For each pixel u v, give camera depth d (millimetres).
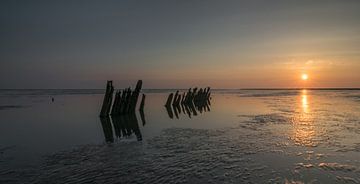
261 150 10727
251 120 19594
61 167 8797
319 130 14930
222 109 29438
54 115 23969
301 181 7438
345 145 11453
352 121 18312
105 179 7641
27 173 8250
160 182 7371
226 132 14805
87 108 31812
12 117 22500
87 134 14773
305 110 26422
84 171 8367
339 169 8398
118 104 23000
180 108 32031
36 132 15375
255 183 7297
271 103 37719
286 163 9023
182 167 8672
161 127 17062
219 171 8258
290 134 13914
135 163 9156
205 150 10852
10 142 12672
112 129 16469
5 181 7590
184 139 13117
